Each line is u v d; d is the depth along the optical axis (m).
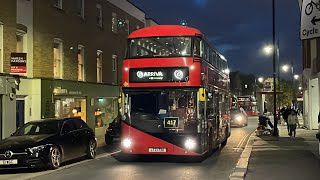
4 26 20.08
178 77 15.27
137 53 15.76
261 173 12.43
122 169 14.16
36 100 22.45
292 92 72.75
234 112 44.25
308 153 17.47
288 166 13.83
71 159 16.08
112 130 24.02
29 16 22.33
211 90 17.30
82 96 28.58
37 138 14.34
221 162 15.83
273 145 21.06
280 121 46.94
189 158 16.98
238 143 24.31
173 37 15.48
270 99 69.44
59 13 25.55
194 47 15.35
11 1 20.66
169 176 12.48
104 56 32.94
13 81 20.61
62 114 25.64
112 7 34.53
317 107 33.44
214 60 18.42
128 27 38.47
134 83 15.60
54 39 24.95
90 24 30.28
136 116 15.55
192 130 15.14
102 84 32.09
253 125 48.41
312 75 18.70
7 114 20.19
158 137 15.30
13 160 13.54
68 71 26.69
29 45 22.33
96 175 12.85
